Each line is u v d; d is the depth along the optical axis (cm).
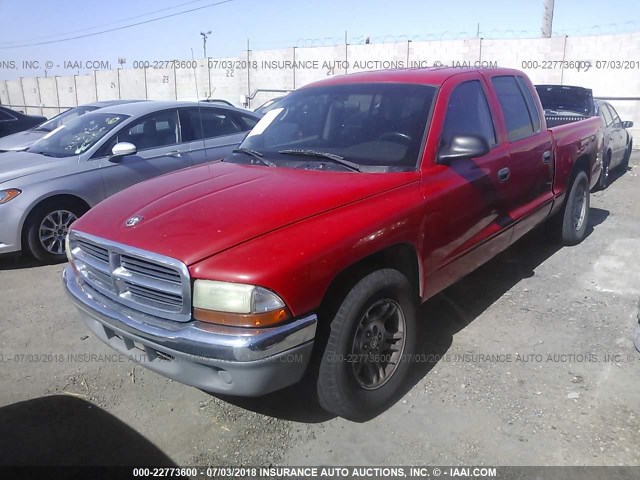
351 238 286
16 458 291
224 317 258
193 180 354
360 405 305
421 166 347
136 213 311
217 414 327
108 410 332
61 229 607
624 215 748
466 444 295
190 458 291
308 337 270
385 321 322
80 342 416
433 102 375
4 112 1425
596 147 623
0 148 869
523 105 479
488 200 400
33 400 342
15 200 571
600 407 321
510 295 480
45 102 3288
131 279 286
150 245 276
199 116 726
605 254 582
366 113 388
